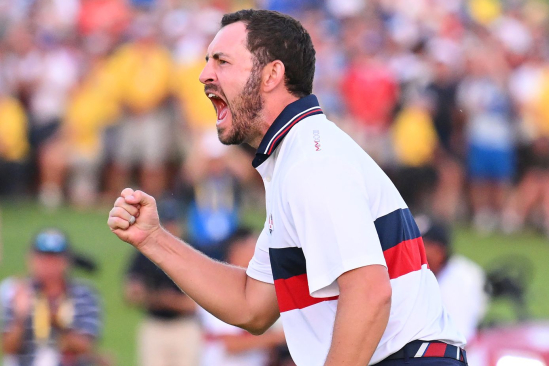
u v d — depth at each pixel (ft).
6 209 135.44
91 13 144.66
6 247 116.47
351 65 132.77
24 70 138.10
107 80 133.39
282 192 30.09
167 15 140.36
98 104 134.31
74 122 136.05
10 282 64.85
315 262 29.09
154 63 130.82
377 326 28.43
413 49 138.21
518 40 147.54
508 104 132.05
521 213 135.33
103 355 70.69
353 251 28.60
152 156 130.82
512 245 127.03
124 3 144.97
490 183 132.77
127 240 34.78
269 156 32.12
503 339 57.36
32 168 139.85
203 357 63.00
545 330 59.77
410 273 31.12
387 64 133.28
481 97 130.82
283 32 32.22
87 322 64.75
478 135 130.52
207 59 33.19
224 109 33.12
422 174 124.67
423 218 59.47
